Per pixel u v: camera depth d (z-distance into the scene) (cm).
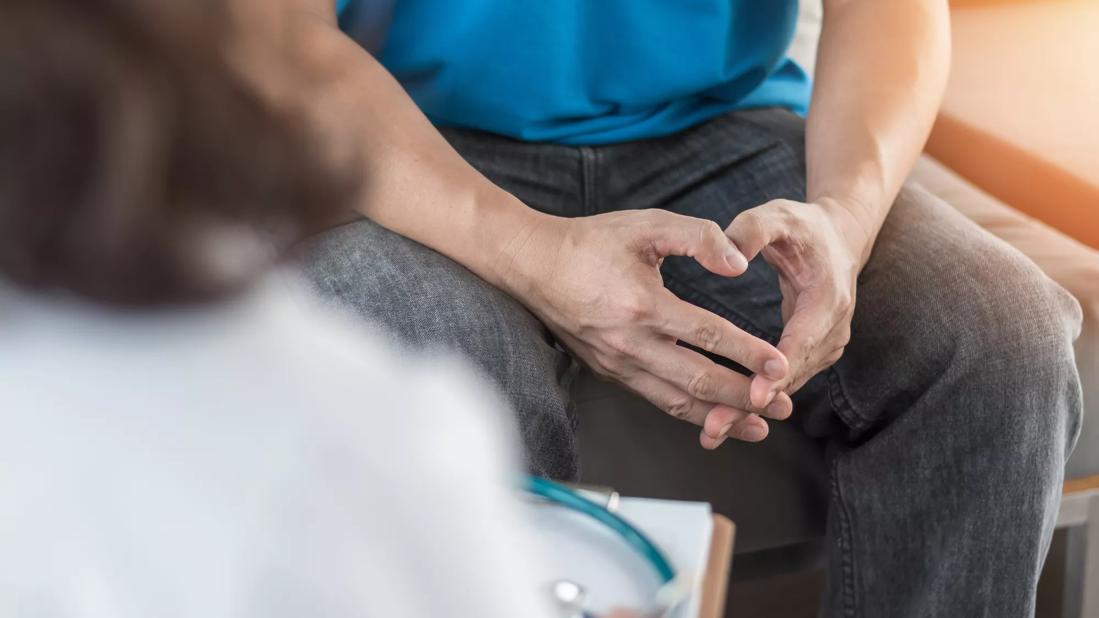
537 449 93
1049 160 140
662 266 115
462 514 36
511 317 94
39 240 30
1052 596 135
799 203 101
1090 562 124
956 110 154
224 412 33
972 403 97
